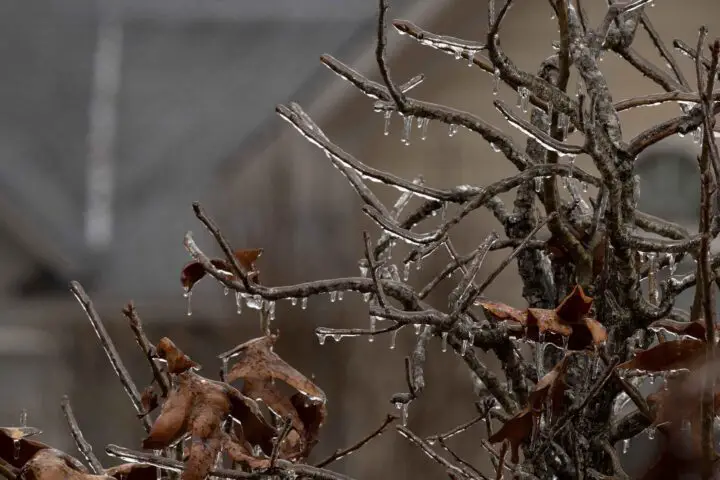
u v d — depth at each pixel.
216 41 24.66
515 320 3.61
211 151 23.03
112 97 24.27
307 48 23.92
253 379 3.79
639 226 4.41
